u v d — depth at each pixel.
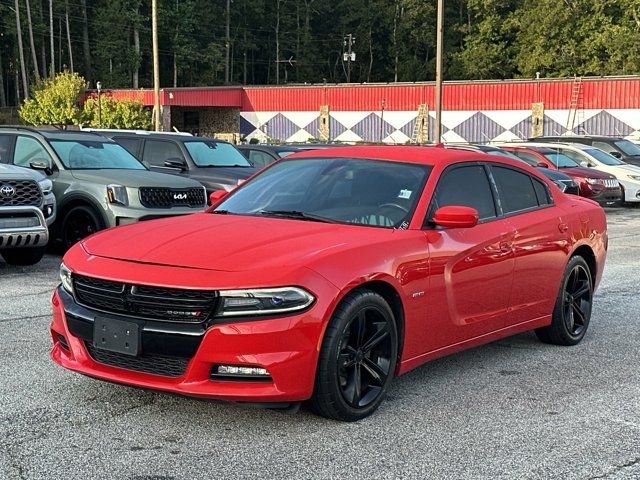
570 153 21.95
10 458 3.65
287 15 101.44
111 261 4.22
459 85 49.47
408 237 4.63
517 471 3.65
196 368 3.88
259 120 57.31
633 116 45.16
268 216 5.01
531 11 75.81
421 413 4.48
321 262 4.07
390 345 4.44
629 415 4.54
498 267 5.30
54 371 5.11
